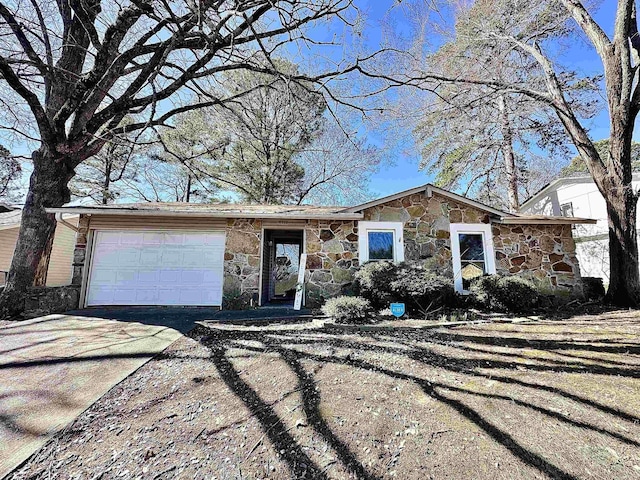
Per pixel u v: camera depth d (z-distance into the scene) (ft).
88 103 21.02
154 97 16.10
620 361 11.64
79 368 11.60
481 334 16.10
